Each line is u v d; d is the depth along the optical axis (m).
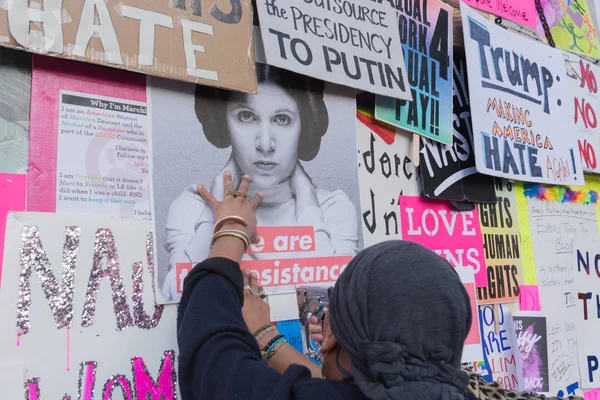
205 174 1.15
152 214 1.07
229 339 0.79
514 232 1.81
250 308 1.07
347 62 1.29
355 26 1.33
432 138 1.53
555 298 1.91
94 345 0.97
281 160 1.26
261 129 1.24
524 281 1.81
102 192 1.02
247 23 1.16
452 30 1.63
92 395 0.96
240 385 0.72
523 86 1.81
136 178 1.07
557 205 2.02
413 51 1.50
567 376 1.87
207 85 1.10
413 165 1.54
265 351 1.05
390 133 1.50
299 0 1.23
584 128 2.11
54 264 0.95
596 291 2.10
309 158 1.31
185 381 0.81
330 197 1.33
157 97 1.11
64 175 0.99
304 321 1.23
